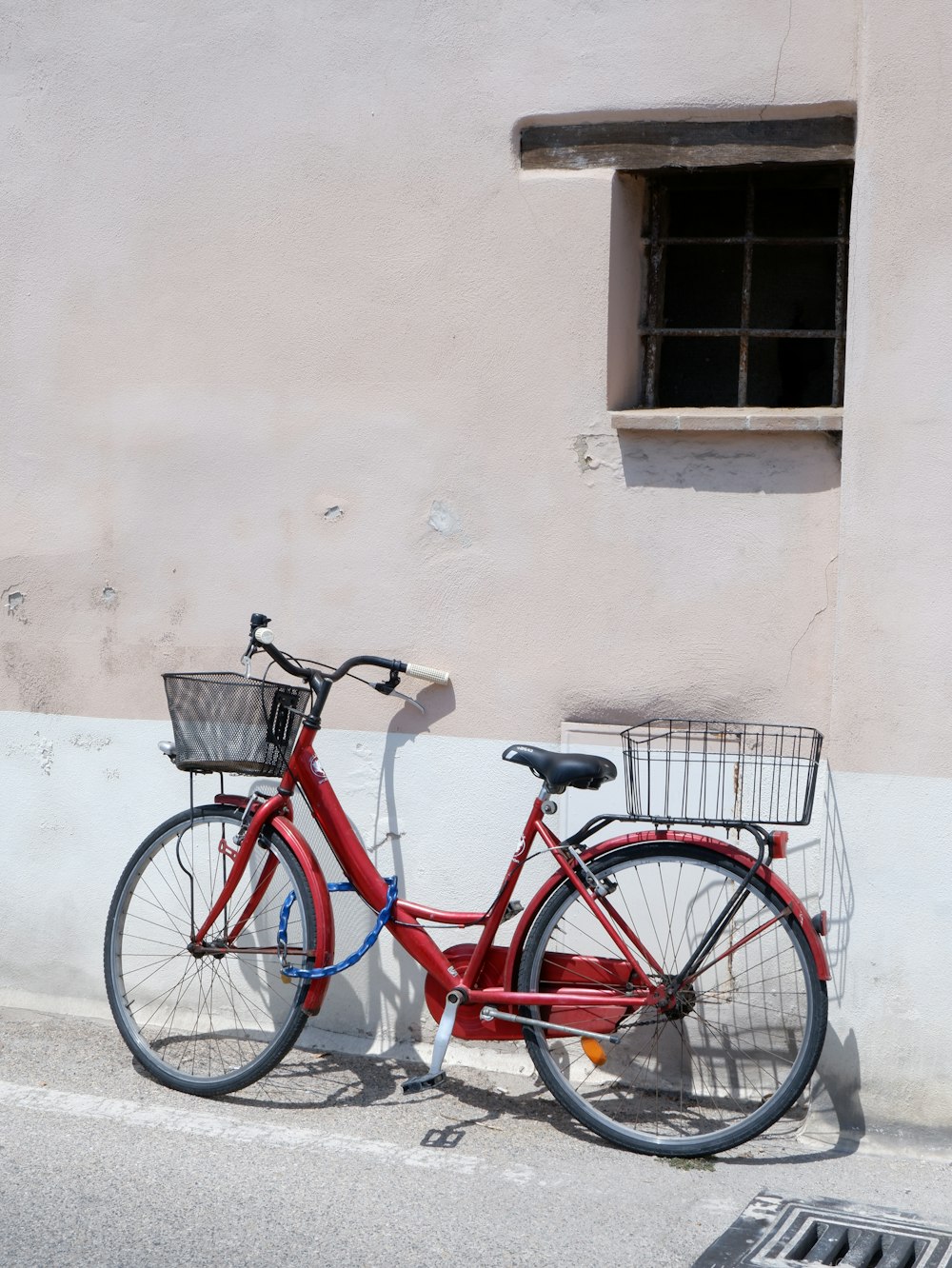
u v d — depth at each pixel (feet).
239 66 14.38
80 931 15.37
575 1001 12.24
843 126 12.61
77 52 14.94
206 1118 12.67
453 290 13.79
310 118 14.17
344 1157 11.85
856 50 12.37
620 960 12.51
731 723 13.01
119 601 15.14
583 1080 13.57
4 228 15.28
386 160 13.94
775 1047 13.00
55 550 15.33
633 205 13.74
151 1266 9.92
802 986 12.86
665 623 13.29
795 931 11.77
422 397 13.97
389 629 14.20
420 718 14.12
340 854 13.21
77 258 15.07
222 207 14.53
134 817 15.17
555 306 13.46
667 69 12.93
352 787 14.38
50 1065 13.87
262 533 14.61
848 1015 12.41
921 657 12.11
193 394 14.76
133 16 14.71
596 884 12.21
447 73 13.67
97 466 15.14
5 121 15.23
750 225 13.84
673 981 12.09
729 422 12.87
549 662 13.67
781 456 12.90
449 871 14.06
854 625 12.30
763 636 13.00
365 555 14.25
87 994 15.37
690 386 14.16
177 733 12.95
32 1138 12.10
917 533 12.09
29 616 15.44
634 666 13.39
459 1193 11.19
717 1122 12.60
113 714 15.21
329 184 14.15
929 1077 12.17
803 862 12.83
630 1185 11.43
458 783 14.01
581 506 13.51
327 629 14.42
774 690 12.98
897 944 12.25
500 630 13.82
